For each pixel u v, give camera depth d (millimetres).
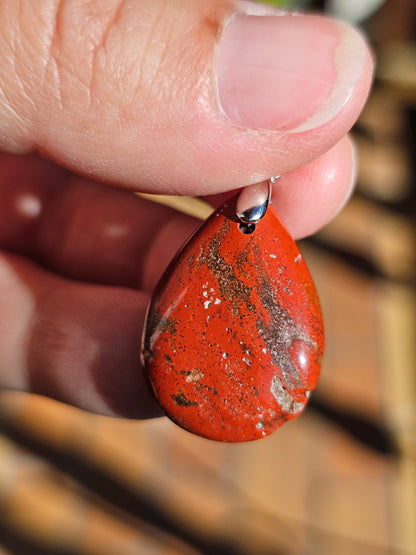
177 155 93
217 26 86
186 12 87
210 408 87
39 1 87
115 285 136
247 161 92
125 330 114
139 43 87
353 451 180
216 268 87
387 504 170
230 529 166
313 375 88
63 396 118
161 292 89
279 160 92
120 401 115
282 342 86
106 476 173
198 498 171
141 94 88
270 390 86
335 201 109
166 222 131
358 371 193
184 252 90
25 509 167
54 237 139
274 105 85
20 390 124
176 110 88
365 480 174
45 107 92
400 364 196
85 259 136
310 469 176
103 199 136
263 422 87
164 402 88
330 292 211
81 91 90
